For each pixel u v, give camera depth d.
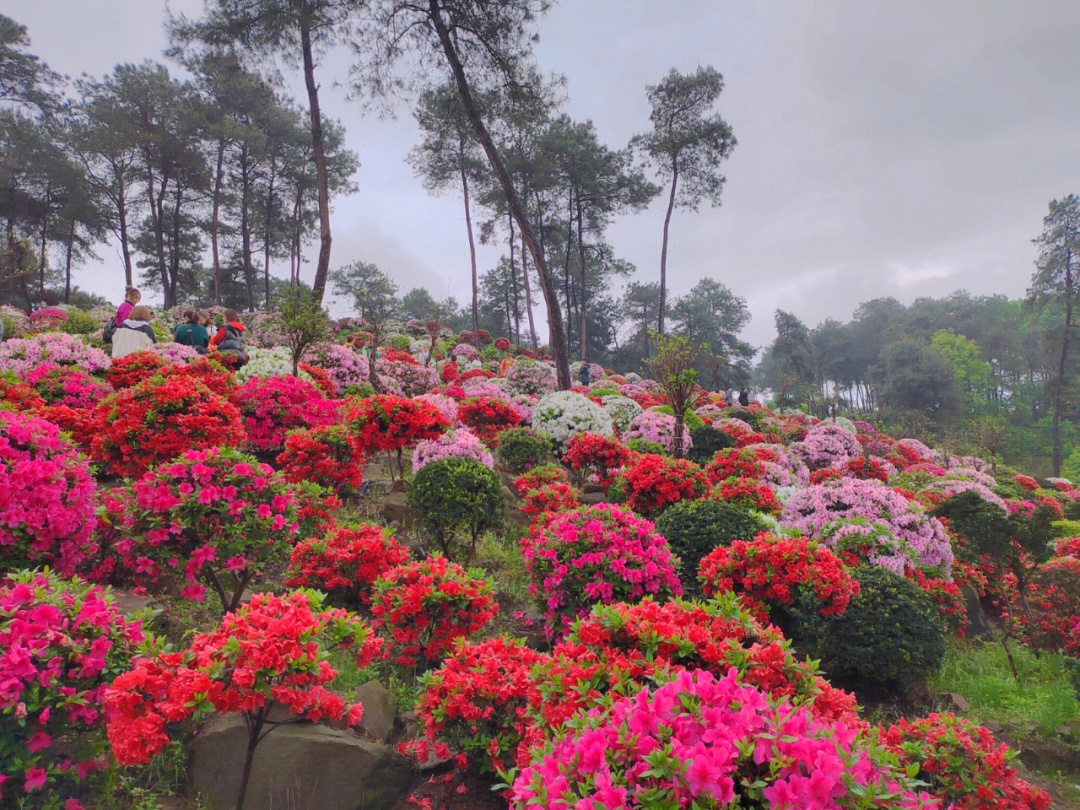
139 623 3.30
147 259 43.81
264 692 2.84
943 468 16.34
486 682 3.58
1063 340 44.59
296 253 44.91
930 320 94.44
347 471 7.28
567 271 46.50
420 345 31.39
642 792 1.96
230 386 8.31
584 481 10.63
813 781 1.94
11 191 34.03
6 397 6.70
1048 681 5.92
